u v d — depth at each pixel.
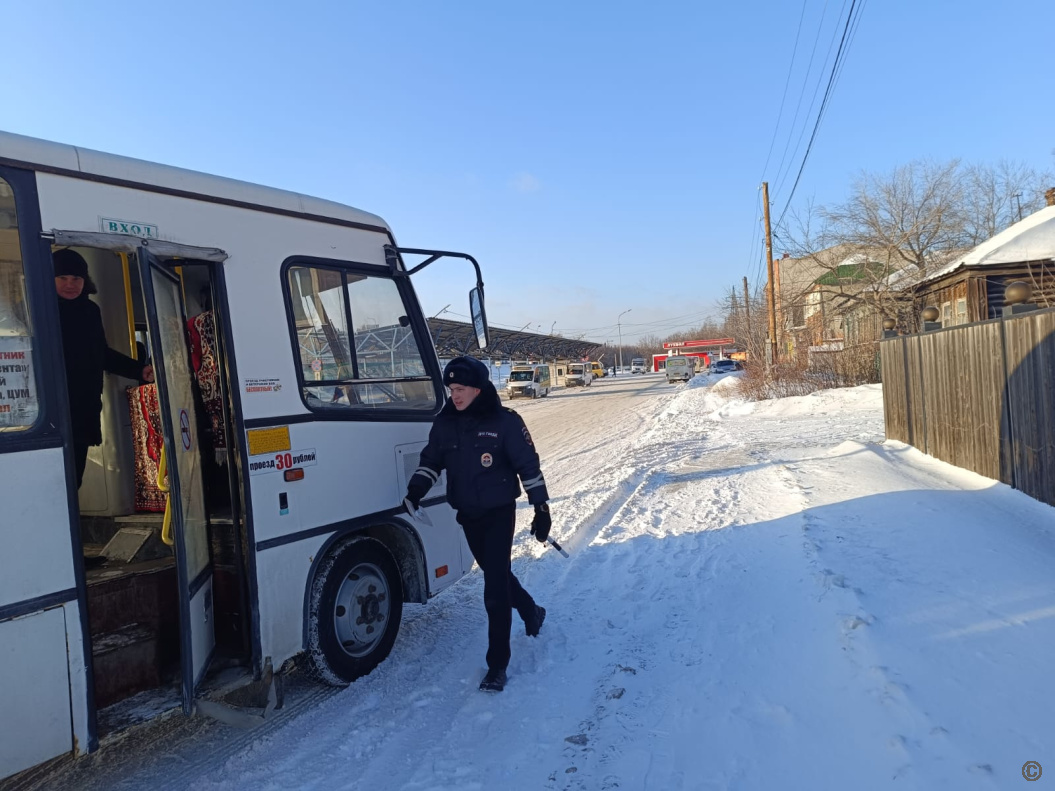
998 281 19.14
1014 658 3.27
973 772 2.47
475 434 4.07
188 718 3.80
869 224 23.75
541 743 3.31
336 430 4.04
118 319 3.79
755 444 13.03
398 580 4.45
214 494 3.71
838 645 3.66
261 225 3.78
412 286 4.85
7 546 2.63
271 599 3.58
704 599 5.00
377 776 3.13
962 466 8.16
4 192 2.79
